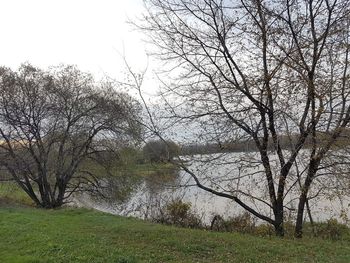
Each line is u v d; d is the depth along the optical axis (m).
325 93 11.67
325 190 12.31
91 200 29.50
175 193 14.15
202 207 16.30
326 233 13.62
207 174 13.03
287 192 12.98
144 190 15.42
